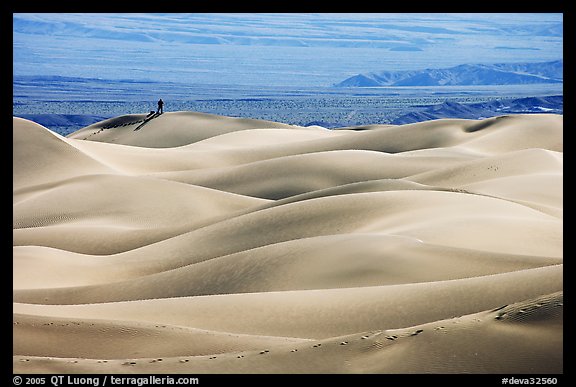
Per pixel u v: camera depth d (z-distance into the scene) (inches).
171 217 4987.7
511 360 1107.9
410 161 6899.6
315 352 1242.0
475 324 1211.2
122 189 5295.3
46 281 2982.3
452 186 5492.1
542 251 2751.0
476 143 7849.4
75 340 1552.7
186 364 1256.8
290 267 2517.2
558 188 4790.8
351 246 2588.6
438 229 2896.2
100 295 2674.7
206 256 3383.4
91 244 4055.1
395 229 3031.5
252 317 1900.8
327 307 1931.6
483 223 2994.6
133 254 3508.9
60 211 4968.0
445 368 1114.7
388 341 1228.5
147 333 1595.7
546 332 1152.8
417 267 2358.5
